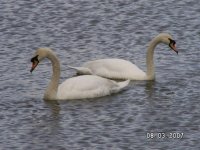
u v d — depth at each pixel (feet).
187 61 92.27
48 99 81.10
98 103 80.59
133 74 88.12
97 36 100.12
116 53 95.25
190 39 98.94
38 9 108.27
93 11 107.86
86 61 92.84
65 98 81.20
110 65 89.15
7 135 73.00
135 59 93.66
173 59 93.15
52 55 81.66
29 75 88.12
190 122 75.56
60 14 106.83
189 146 70.69
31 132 73.61
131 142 71.41
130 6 109.40
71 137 72.43
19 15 106.32
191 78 87.10
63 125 75.10
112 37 99.76
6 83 85.66
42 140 71.92
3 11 107.65
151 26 103.09
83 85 81.92
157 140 71.82
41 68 90.33
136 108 79.20
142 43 98.07
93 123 75.41
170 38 88.69
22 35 100.27
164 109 78.79
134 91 84.17
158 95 82.84
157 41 88.33
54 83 81.35
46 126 74.90
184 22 104.17
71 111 78.48
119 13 107.14
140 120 76.13
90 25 103.50
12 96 82.07
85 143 71.20
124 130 73.87
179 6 109.29
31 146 70.64
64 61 92.89
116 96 82.64
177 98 81.71
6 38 99.35
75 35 100.32
